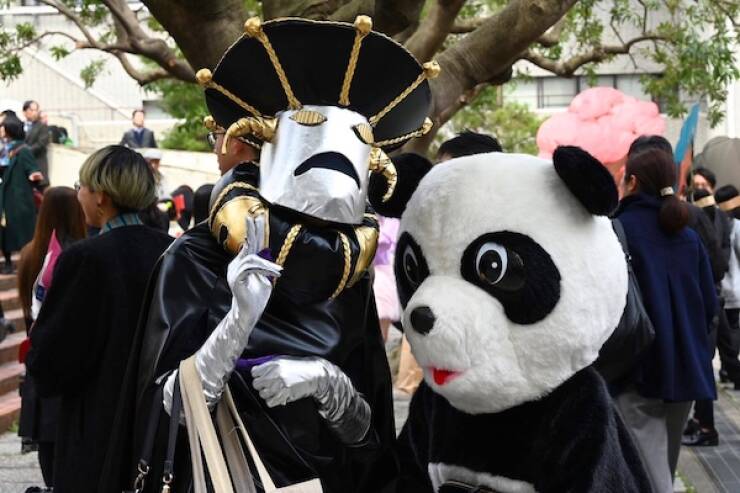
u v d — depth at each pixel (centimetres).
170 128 2367
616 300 305
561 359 296
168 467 299
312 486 305
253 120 319
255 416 317
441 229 306
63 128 2003
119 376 392
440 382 302
